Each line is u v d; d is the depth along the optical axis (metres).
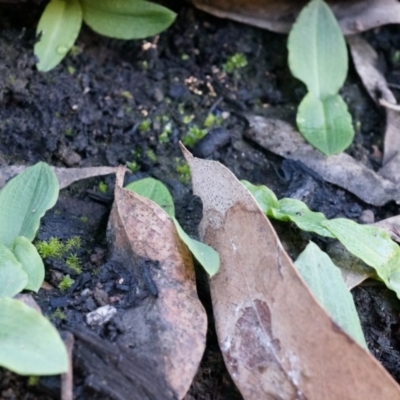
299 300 0.27
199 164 0.29
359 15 0.35
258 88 0.35
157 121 0.34
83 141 0.33
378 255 0.30
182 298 0.28
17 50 0.34
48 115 0.33
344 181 0.33
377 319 0.30
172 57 0.36
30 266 0.29
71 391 0.27
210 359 0.29
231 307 0.28
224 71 0.36
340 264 0.30
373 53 0.36
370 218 0.32
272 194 0.31
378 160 0.34
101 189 0.32
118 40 0.35
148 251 0.29
